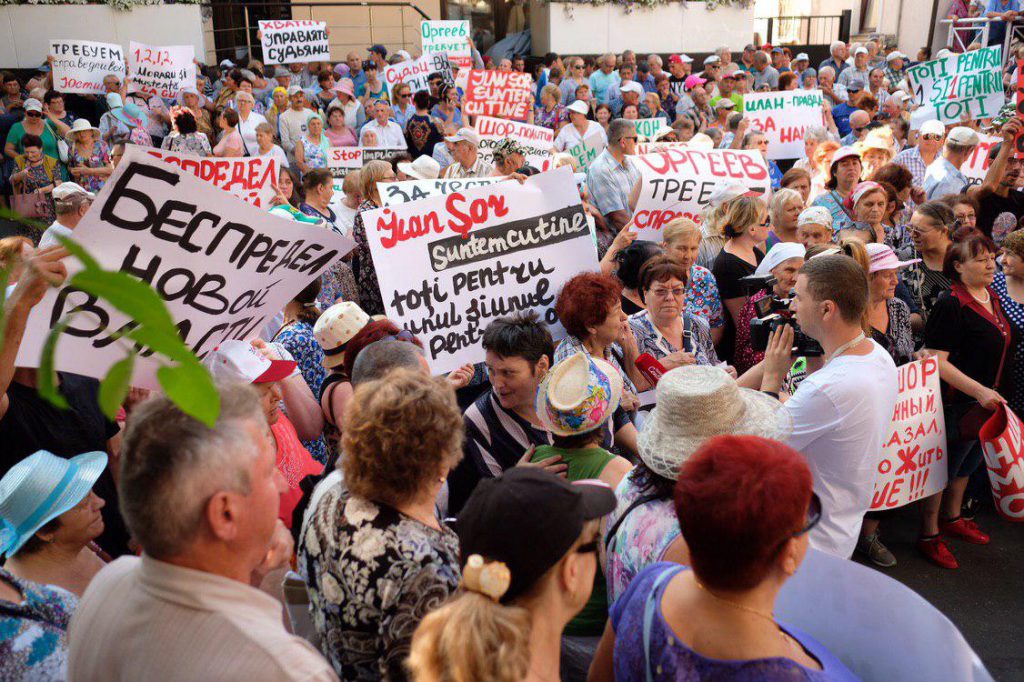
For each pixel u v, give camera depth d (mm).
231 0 16859
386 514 1946
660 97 14906
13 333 1864
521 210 4297
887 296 4055
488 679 1343
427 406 1938
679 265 3912
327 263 3264
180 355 688
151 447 1479
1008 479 4051
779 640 1609
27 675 2049
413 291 4141
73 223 4434
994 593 4109
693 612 1631
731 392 2119
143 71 13188
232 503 1513
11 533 2408
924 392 4121
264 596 1587
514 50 17688
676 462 2039
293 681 1443
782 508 1518
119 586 1595
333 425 3342
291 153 11680
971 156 8062
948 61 9711
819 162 7633
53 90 12195
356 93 15008
